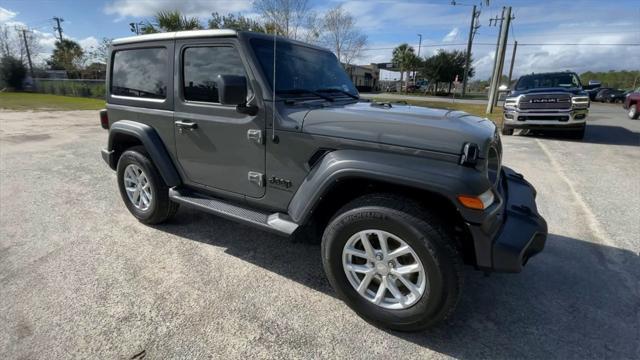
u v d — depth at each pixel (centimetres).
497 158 238
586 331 225
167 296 253
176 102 309
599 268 297
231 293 259
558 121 892
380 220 209
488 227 201
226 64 274
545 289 268
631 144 859
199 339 213
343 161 220
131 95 352
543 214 408
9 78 3900
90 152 741
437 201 215
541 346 212
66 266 289
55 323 223
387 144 213
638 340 217
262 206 278
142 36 330
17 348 203
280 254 317
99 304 242
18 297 248
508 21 1572
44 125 1162
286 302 250
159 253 314
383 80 6544
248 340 213
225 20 1560
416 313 209
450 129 206
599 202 447
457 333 223
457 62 4784
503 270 203
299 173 248
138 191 368
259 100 257
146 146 331
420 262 204
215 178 301
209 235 350
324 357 202
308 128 239
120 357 198
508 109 962
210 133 290
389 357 203
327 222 262
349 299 233
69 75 4394
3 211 404
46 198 449
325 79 321
